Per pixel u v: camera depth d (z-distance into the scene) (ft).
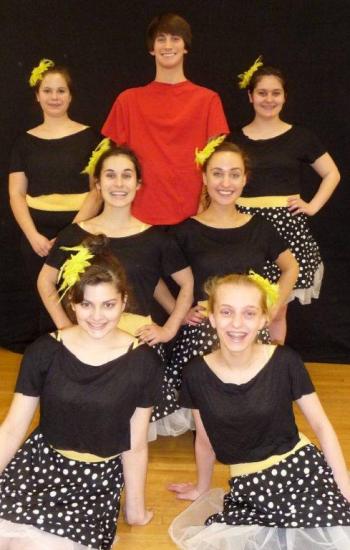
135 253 9.30
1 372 12.83
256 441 7.64
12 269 13.80
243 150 10.23
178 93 10.59
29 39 13.10
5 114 13.37
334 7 12.64
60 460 7.58
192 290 9.75
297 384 7.68
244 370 7.71
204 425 7.88
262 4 12.75
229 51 12.95
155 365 7.75
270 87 10.76
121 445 7.65
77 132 11.32
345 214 13.33
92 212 10.81
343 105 12.94
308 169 13.25
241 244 9.63
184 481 9.37
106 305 7.42
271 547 7.27
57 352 7.62
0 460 7.53
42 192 11.24
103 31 13.03
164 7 12.89
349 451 10.03
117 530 8.16
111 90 13.24
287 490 7.46
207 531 7.44
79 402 7.46
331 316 13.65
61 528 7.02
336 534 7.14
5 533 6.89
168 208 10.57
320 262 11.83
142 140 10.62
